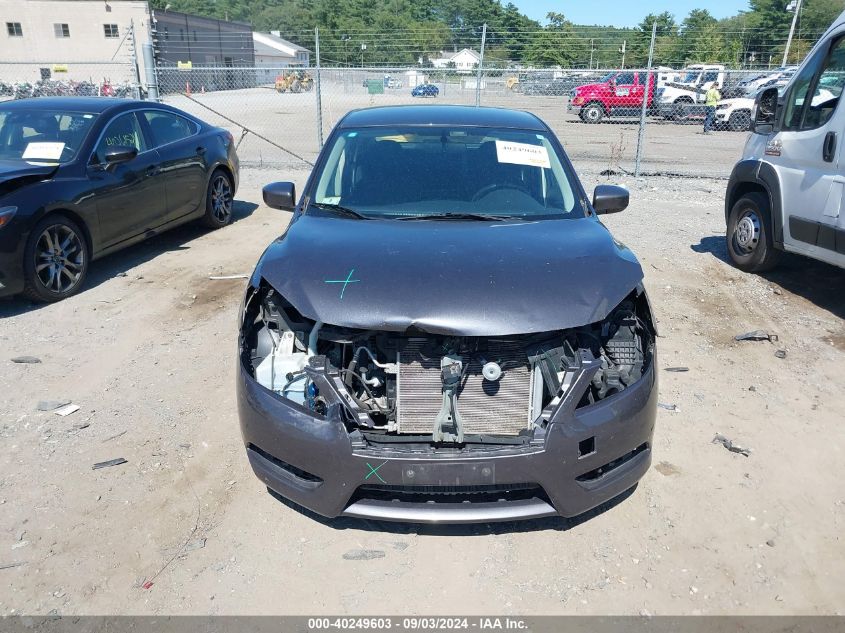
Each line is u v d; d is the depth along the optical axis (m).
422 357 2.86
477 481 2.73
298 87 37.19
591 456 2.87
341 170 4.20
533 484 2.81
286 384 3.09
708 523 3.27
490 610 2.78
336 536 3.18
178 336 5.28
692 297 6.18
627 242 7.91
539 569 2.99
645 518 3.30
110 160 6.34
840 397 4.46
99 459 3.72
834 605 2.81
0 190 5.54
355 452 2.75
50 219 5.81
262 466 3.06
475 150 4.31
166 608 2.77
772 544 3.14
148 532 3.18
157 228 7.29
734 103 22.42
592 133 21.84
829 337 5.39
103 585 2.88
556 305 2.91
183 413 4.18
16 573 2.93
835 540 3.18
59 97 7.32
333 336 3.01
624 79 24.94
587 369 2.84
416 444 2.84
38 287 5.77
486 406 2.90
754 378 4.71
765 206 6.56
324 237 3.49
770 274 6.90
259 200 10.33
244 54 77.69
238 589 2.87
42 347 5.10
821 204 5.75
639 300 3.44
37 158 6.25
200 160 7.96
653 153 16.88
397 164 4.20
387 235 3.49
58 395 4.41
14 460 3.70
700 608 2.79
